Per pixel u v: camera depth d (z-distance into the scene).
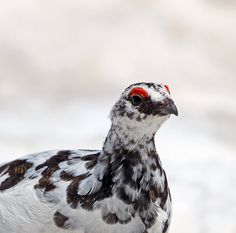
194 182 12.86
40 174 8.10
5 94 17.25
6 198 7.99
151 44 18.97
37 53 18.20
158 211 7.94
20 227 7.85
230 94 17.88
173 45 19.23
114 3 19.81
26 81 17.72
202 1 20.72
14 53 18.06
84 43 18.59
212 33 19.77
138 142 7.73
